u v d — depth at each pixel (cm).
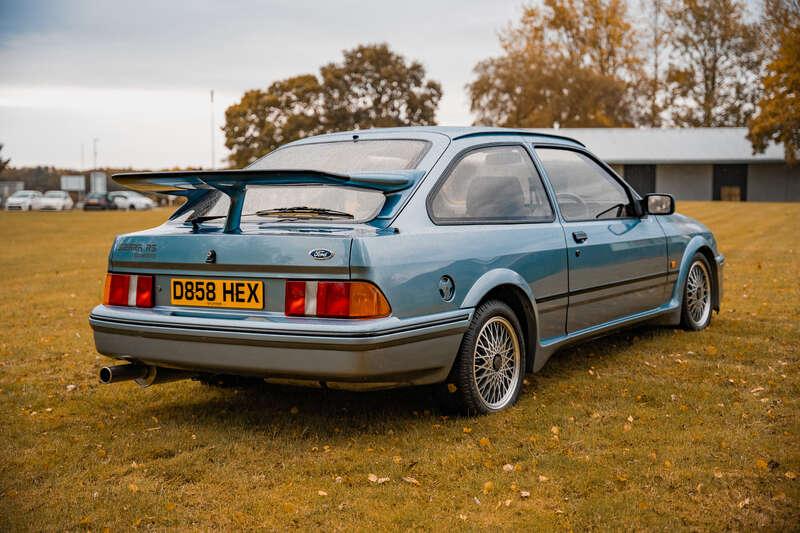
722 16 5616
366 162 428
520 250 433
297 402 455
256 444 385
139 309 400
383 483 334
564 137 524
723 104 5856
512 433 393
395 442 382
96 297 932
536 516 298
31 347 627
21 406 461
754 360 534
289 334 352
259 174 353
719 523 290
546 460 353
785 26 4012
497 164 452
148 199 5388
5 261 1433
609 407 434
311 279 356
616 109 5672
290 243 360
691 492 317
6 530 293
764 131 4150
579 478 333
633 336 618
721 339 601
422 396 457
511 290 435
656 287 573
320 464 355
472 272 400
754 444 369
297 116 6012
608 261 507
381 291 353
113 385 506
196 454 371
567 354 563
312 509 309
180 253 387
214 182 372
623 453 361
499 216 434
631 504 306
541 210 467
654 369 515
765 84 4131
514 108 5628
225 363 371
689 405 435
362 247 351
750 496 312
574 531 286
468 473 342
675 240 594
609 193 541
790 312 715
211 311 380
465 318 392
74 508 312
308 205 404
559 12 5694
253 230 382
